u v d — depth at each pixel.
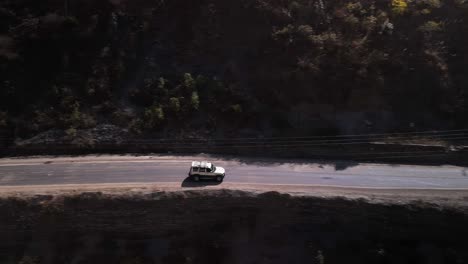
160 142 47.75
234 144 48.25
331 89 50.31
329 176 44.47
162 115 48.06
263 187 41.66
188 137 48.12
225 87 50.47
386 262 39.25
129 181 41.81
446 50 54.66
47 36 51.97
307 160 47.69
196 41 54.19
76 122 47.66
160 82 50.44
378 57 51.28
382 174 45.28
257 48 53.28
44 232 38.53
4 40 50.66
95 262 38.09
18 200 38.16
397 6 55.41
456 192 42.34
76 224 38.88
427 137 49.09
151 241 39.88
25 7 54.16
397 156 48.09
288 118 50.19
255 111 49.38
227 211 40.41
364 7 56.75
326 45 51.81
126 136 47.66
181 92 50.12
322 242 40.38
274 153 48.31
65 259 37.88
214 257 39.31
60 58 51.31
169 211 39.66
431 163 47.84
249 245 40.03
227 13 55.38
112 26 54.06
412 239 40.97
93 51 52.41
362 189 42.31
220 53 53.59
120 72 51.34
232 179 42.88
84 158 46.06
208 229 40.28
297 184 42.62
